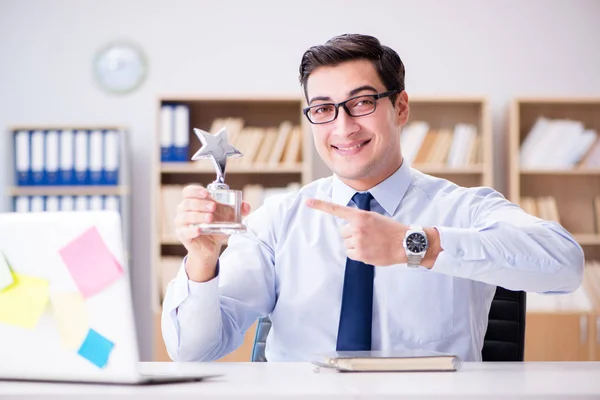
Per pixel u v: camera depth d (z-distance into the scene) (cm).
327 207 134
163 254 448
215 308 153
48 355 110
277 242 188
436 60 462
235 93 463
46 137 434
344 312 169
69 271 109
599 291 421
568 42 461
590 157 434
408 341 175
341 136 176
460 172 439
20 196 432
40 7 467
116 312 108
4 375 112
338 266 180
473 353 177
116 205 432
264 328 194
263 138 439
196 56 465
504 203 185
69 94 465
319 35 465
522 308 184
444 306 176
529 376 120
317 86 176
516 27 462
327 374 123
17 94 465
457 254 142
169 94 433
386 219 137
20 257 110
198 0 466
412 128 438
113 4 467
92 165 432
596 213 443
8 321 110
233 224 133
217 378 118
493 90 461
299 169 430
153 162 427
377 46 177
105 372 109
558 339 404
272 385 109
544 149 434
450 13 463
